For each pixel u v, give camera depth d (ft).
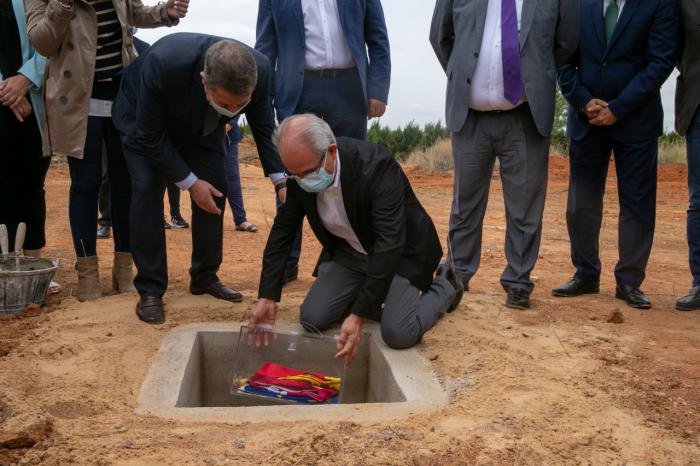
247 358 13.37
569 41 15.66
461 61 16.01
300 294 17.02
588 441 9.52
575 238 17.43
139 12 15.55
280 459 8.84
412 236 13.69
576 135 16.69
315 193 12.75
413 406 10.70
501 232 30.55
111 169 15.83
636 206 16.29
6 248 15.39
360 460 8.85
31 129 15.75
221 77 11.48
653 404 10.87
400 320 13.01
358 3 16.70
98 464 8.71
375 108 17.65
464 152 16.43
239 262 21.74
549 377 11.82
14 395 10.80
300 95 16.90
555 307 16.39
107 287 17.46
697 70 15.71
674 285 19.39
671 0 15.44
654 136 16.02
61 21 13.64
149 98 12.93
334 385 13.37
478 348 13.26
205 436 9.53
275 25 17.03
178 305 15.51
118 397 10.98
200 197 13.74
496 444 9.32
